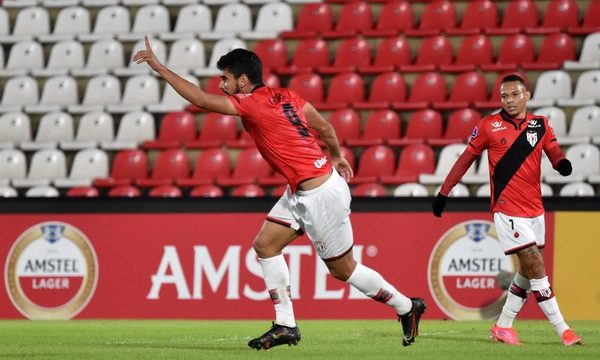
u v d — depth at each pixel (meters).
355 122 51.34
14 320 40.28
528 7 57.91
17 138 54.53
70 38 60.50
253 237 39.72
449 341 29.31
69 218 40.47
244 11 60.72
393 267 39.28
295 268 39.53
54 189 49.53
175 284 39.97
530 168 27.52
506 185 27.58
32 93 57.12
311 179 24.14
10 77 58.38
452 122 50.72
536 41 56.28
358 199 39.50
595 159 46.97
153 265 40.09
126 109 54.56
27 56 59.91
